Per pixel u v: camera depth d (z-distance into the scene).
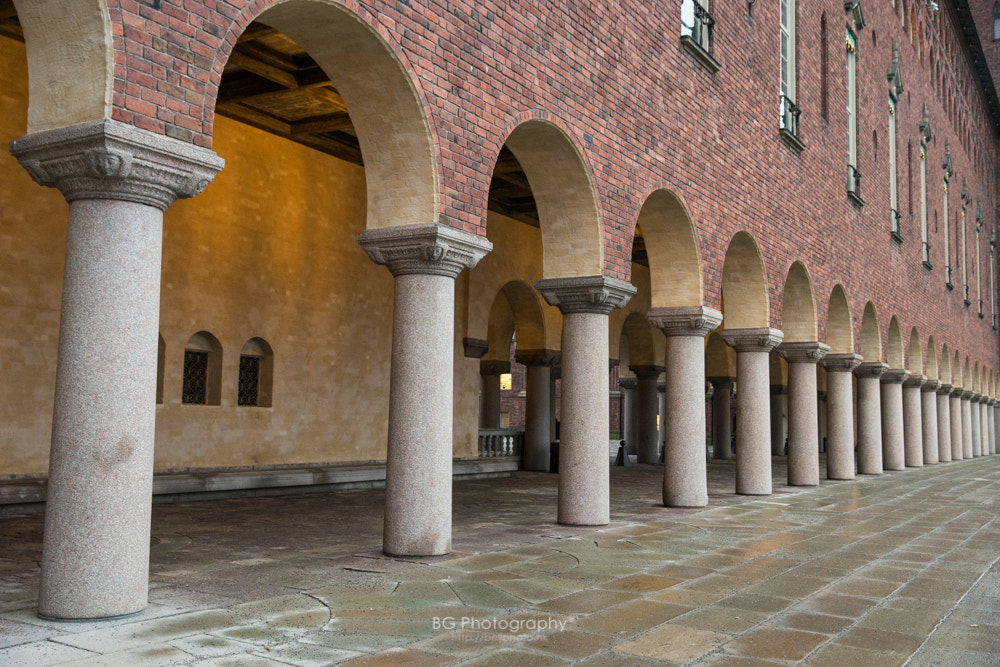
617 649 5.20
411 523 8.16
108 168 5.34
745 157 15.13
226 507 12.37
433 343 8.20
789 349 18.30
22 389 11.45
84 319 5.41
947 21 39.75
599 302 10.54
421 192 8.12
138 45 5.53
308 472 14.84
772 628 5.82
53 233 11.90
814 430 18.47
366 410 17.00
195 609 5.90
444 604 6.23
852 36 22.72
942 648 5.44
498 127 8.98
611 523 10.98
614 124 11.06
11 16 10.66
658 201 12.66
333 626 5.55
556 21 10.04
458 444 19.70
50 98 5.54
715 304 13.60
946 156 37.34
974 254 45.12
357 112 8.19
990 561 8.77
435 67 8.13
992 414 50.41
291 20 7.32
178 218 13.44
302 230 15.70
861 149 22.91
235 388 14.37
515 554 8.43
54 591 5.41
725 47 14.53
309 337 15.77
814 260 18.53
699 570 7.87
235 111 14.20
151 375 5.62
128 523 5.50
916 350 29.19
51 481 5.46
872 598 6.88
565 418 10.77
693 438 13.20
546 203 10.70
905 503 15.08
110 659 4.68
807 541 9.98
